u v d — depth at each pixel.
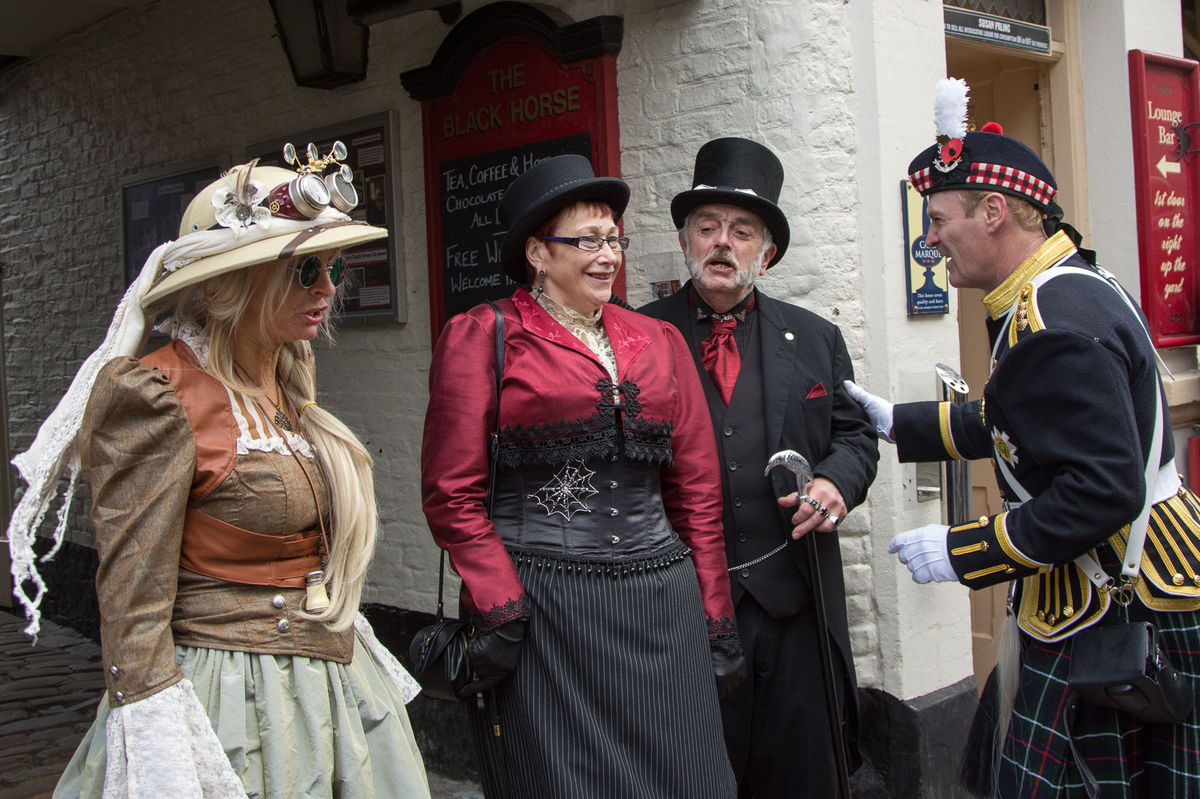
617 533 2.11
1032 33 3.94
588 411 2.11
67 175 6.12
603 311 2.32
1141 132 3.97
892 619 3.16
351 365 4.42
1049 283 1.99
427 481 2.12
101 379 1.59
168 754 1.50
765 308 2.76
